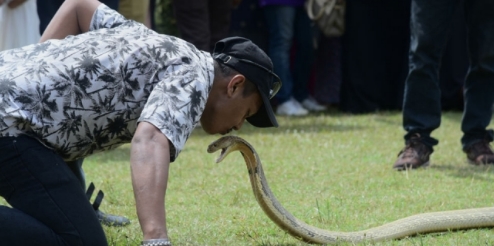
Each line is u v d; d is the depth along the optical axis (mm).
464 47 18453
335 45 19297
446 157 11984
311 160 11680
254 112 5887
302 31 18297
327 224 7652
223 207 8422
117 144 5707
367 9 18406
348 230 7418
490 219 7535
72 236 5301
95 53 5355
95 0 6273
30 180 5305
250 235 7090
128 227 7539
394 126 15867
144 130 4863
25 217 5258
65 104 5277
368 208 8406
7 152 5273
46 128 5281
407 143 11000
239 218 7777
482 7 10422
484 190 9305
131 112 5383
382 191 9328
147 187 4738
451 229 7402
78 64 5309
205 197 8961
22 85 5242
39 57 5395
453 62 18453
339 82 19453
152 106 4949
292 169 10922
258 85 5660
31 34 10578
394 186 9656
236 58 5617
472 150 11266
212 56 5699
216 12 16234
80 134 5402
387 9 18469
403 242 6836
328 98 19422
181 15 15070
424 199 8812
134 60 5344
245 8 18594
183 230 7344
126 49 5379
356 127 15758
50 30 6184
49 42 5562
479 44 10672
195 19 15039
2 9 10297
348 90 18891
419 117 10805
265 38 18812
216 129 5711
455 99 18656
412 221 7219
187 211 8195
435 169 10781
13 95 5223
